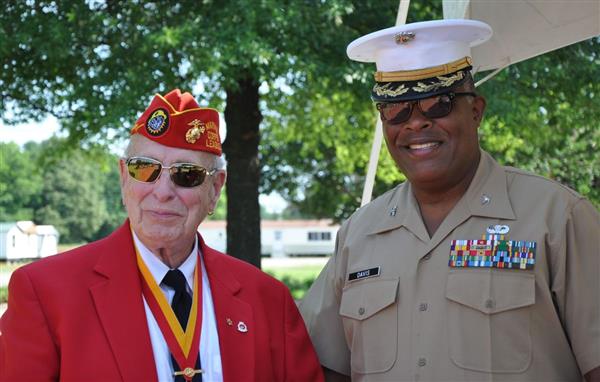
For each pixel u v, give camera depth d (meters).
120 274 2.38
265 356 2.52
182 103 2.43
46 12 9.05
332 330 2.83
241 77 8.85
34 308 2.26
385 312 2.56
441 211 2.61
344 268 2.79
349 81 8.50
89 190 59.53
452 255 2.49
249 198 10.50
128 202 2.43
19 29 8.78
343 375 2.83
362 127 12.32
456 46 2.51
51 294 2.29
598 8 3.97
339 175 19.28
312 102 12.43
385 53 2.54
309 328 2.87
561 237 2.36
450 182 2.53
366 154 13.34
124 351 2.27
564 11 4.03
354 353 2.67
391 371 2.51
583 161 14.31
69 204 58.50
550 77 9.59
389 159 13.38
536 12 4.06
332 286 2.85
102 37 9.20
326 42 8.97
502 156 14.13
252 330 2.51
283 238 46.09
